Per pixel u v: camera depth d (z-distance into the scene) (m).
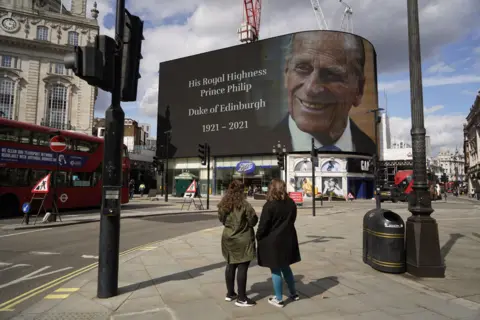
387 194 36.25
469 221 15.39
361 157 41.56
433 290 4.91
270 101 43.81
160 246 8.49
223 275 5.70
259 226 4.25
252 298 4.53
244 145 45.25
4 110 46.16
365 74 42.25
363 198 41.62
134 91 4.88
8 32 46.69
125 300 4.44
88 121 50.72
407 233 5.95
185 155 50.38
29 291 5.08
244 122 45.66
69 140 17.31
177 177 45.50
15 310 4.23
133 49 4.88
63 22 49.44
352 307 4.20
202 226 13.59
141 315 3.93
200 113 49.66
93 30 51.09
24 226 12.13
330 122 40.47
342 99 40.62
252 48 46.00
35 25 48.22
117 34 4.72
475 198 55.53
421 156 6.01
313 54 41.38
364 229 6.60
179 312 4.02
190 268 6.20
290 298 4.48
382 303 4.34
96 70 4.29
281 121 42.75
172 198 41.41
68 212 18.28
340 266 6.33
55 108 49.12
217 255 7.39
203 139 48.88
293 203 4.45
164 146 52.56
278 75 43.53
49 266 6.74
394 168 66.38
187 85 51.44
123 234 11.38
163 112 53.25
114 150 4.61
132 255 7.41
